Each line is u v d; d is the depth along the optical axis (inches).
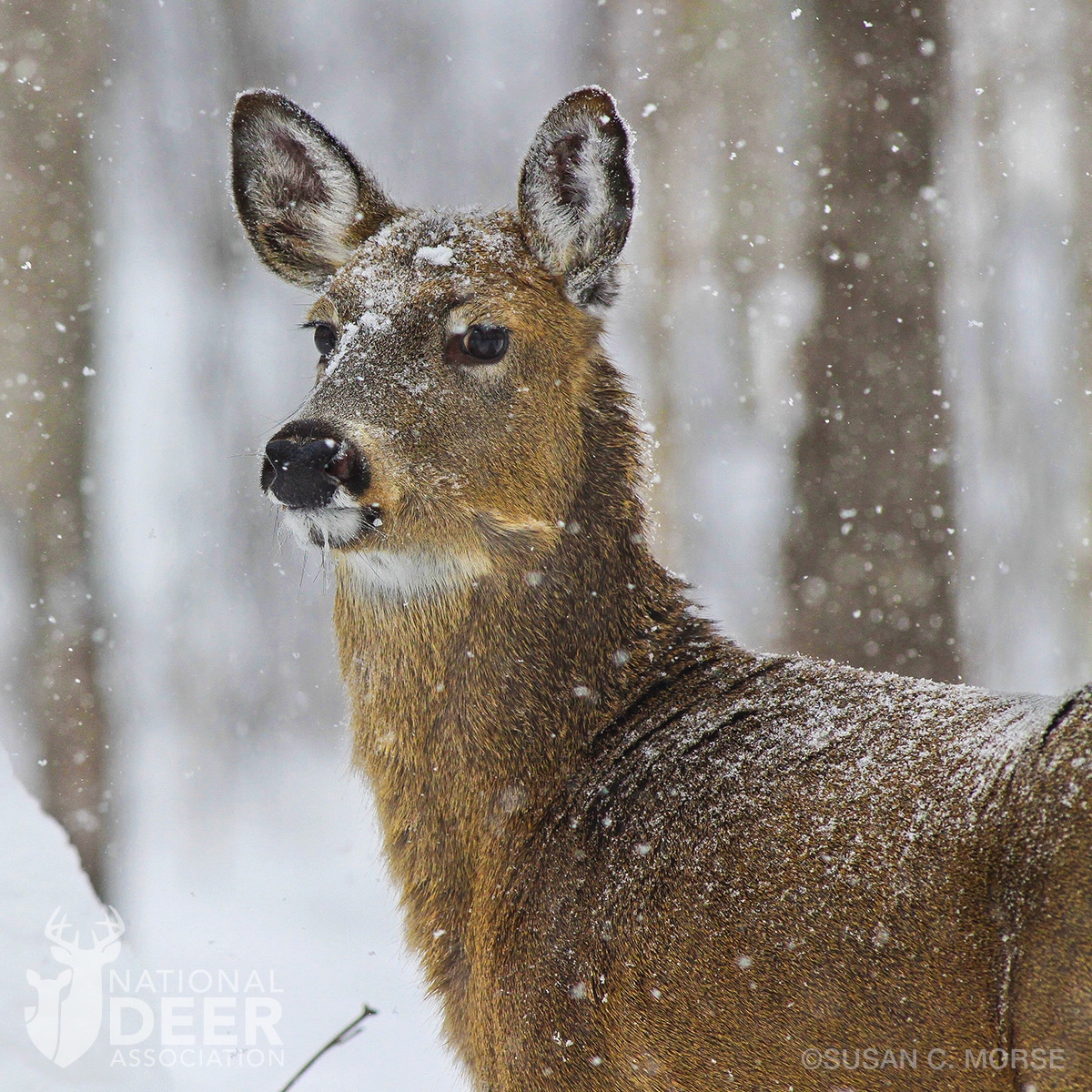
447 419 269.9
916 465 486.0
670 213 809.5
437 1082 342.0
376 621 272.1
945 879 205.2
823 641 486.0
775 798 227.6
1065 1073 190.9
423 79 979.3
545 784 256.2
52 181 519.2
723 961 220.7
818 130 497.7
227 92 831.1
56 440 516.7
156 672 713.6
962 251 645.9
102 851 511.2
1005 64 789.9
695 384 822.5
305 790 657.6
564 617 265.9
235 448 778.2
